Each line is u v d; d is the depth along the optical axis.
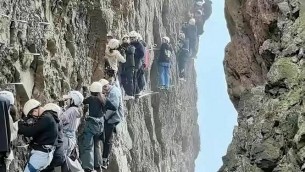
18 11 11.95
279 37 8.33
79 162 12.93
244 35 10.02
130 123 20.67
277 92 7.61
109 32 17.33
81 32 16.19
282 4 8.20
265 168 7.13
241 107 9.38
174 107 28.80
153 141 24.42
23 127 9.93
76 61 15.58
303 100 6.84
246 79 9.86
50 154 10.02
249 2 9.44
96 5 16.77
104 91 14.42
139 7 22.98
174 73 28.64
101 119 13.60
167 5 28.23
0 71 11.12
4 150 9.01
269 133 7.34
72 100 12.27
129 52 17.61
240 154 8.38
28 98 12.20
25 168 9.97
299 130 6.47
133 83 18.20
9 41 11.48
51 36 13.73
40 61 12.91
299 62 7.41
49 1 13.93
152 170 23.72
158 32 26.25
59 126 10.58
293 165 6.53
